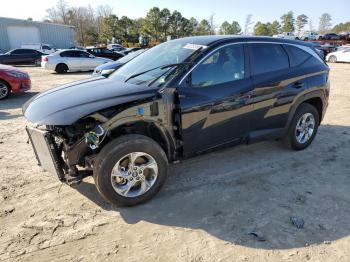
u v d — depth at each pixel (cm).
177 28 6981
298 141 521
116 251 299
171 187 411
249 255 292
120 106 340
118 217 350
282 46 482
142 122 361
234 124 425
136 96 353
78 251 299
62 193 398
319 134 627
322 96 529
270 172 454
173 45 450
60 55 1905
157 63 422
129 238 317
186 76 379
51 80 1543
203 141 405
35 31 4234
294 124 506
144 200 371
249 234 321
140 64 445
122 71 452
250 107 434
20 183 425
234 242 310
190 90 380
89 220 345
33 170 465
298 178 437
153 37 6844
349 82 1355
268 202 377
